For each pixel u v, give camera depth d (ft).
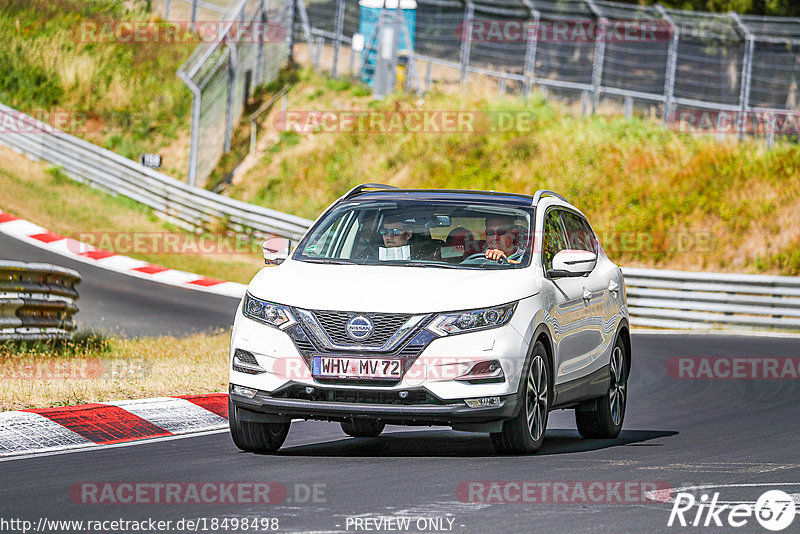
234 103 431.43
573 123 424.05
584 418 126.52
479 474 93.97
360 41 456.04
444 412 100.17
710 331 296.71
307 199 402.93
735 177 394.93
